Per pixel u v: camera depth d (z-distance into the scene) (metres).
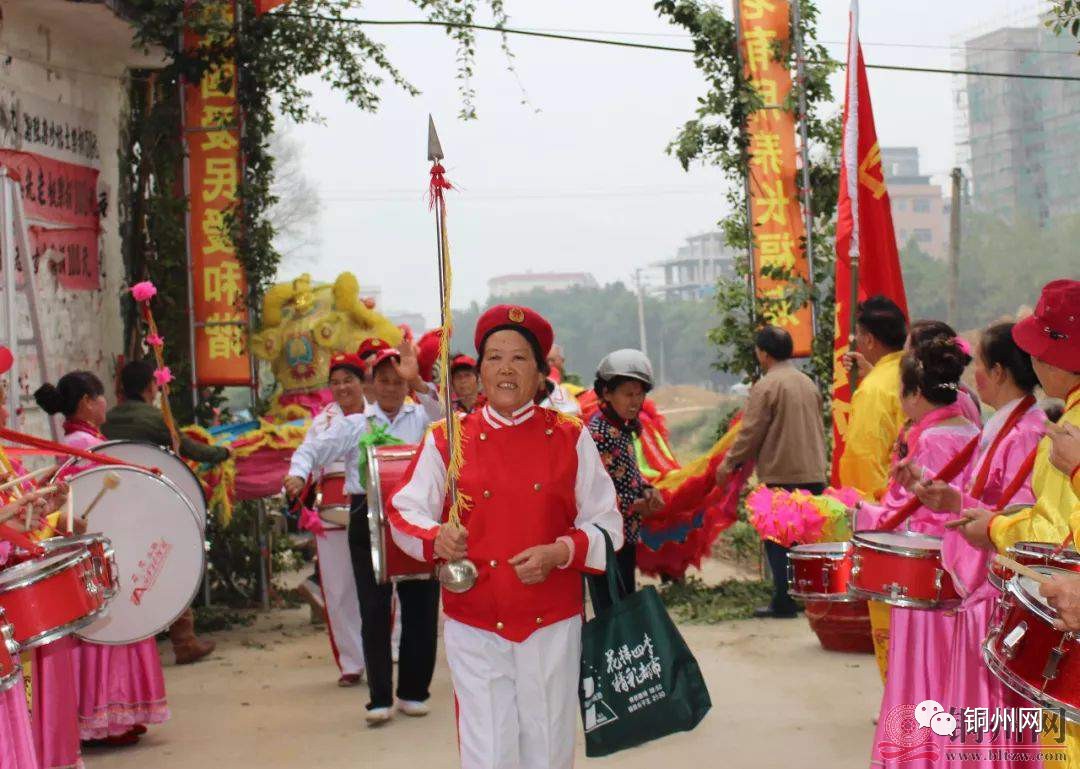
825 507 7.35
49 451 5.14
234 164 10.28
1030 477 4.22
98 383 6.62
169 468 6.45
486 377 4.20
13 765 4.11
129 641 5.98
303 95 10.48
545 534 4.15
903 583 4.48
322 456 7.20
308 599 9.73
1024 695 3.27
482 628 4.14
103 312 10.41
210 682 7.92
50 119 9.51
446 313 4.17
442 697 7.32
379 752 6.21
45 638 4.04
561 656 4.16
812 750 5.85
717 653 7.98
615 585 4.25
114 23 9.65
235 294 10.29
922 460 4.87
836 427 7.78
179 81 10.24
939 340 4.90
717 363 10.60
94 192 10.30
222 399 10.56
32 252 9.09
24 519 4.52
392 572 5.91
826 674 7.30
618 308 100.50
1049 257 48.81
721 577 11.38
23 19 9.09
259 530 10.44
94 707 6.25
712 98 10.38
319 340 11.83
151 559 6.00
